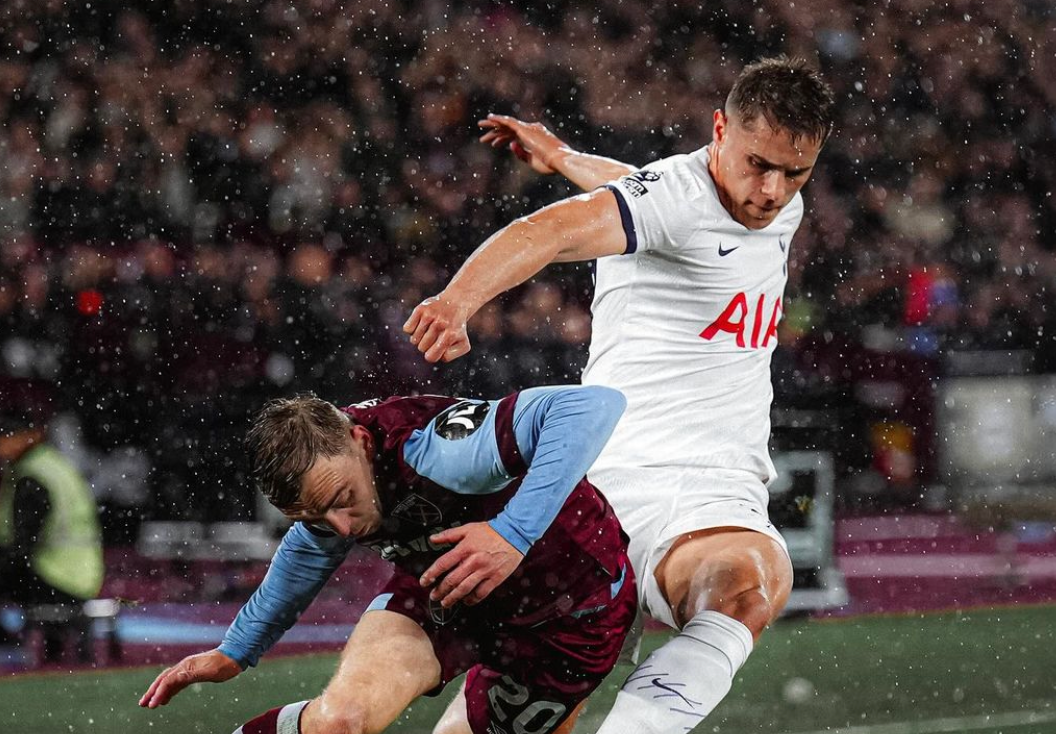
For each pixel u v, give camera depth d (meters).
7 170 18.89
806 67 5.30
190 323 17.70
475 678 5.46
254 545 16.62
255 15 20.38
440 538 4.35
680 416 5.62
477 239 20.62
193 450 17.08
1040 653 10.71
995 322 22.05
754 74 5.27
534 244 4.79
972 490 20.72
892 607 13.79
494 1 21.70
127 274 17.70
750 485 5.66
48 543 11.05
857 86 20.86
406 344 18.91
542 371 19.06
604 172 6.48
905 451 20.59
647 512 5.57
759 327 5.71
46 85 19.45
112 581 15.02
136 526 16.80
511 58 21.62
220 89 20.20
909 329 21.20
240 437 17.36
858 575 16.06
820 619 12.76
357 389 18.48
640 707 4.68
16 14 19.38
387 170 20.48
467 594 4.40
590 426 4.46
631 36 22.27
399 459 4.68
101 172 19.12
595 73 22.05
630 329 5.69
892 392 20.69
